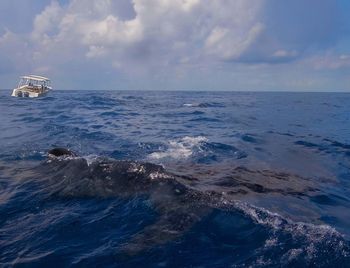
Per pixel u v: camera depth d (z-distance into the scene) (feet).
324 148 47.29
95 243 17.67
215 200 21.75
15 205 22.85
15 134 53.42
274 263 15.57
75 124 65.92
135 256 16.35
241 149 43.96
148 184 23.22
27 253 16.90
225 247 16.99
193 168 33.04
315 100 212.64
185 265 15.57
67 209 21.86
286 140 52.85
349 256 16.21
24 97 159.63
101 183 24.36
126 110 107.14
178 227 18.83
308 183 30.22
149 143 46.85
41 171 29.60
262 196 25.26
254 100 202.90
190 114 97.30
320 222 21.47
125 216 20.34
